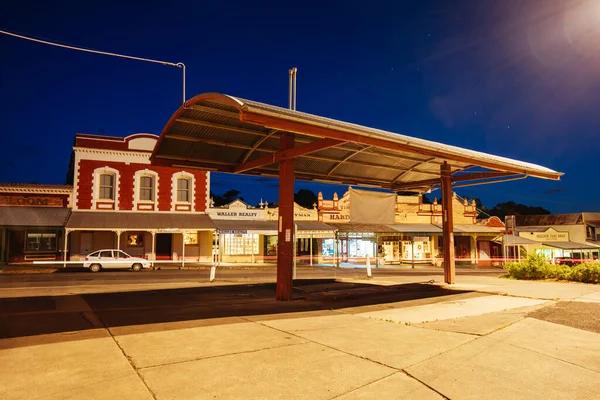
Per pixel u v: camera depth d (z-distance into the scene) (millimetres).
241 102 8234
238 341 6125
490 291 12922
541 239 42531
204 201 30219
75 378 4434
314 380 4504
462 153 12008
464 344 6074
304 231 31141
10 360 5062
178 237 29453
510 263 18609
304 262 33375
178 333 6645
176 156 13789
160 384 4293
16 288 14289
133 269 24516
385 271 27578
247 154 13648
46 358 5152
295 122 9031
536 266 17344
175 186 29484
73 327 7133
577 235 45531
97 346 5758
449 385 4422
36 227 23766
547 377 4703
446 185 15719
